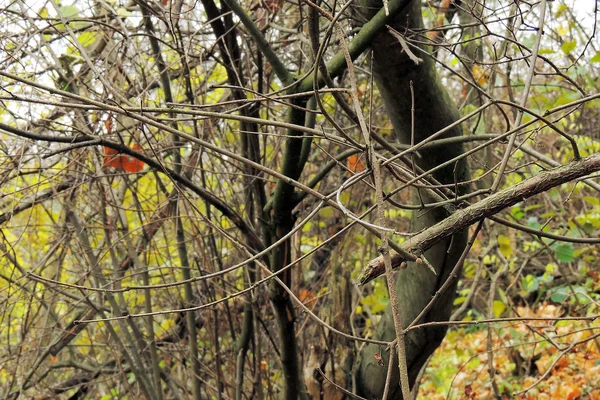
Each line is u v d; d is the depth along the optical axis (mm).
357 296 3822
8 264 3904
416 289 3104
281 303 3008
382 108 4074
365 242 3902
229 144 3943
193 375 3627
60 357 5129
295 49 3623
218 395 3520
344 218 3795
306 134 2795
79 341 4703
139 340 3717
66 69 3107
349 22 2715
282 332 3080
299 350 3711
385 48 2525
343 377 3422
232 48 2982
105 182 3586
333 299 3562
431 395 5867
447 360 6137
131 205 3865
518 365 5402
